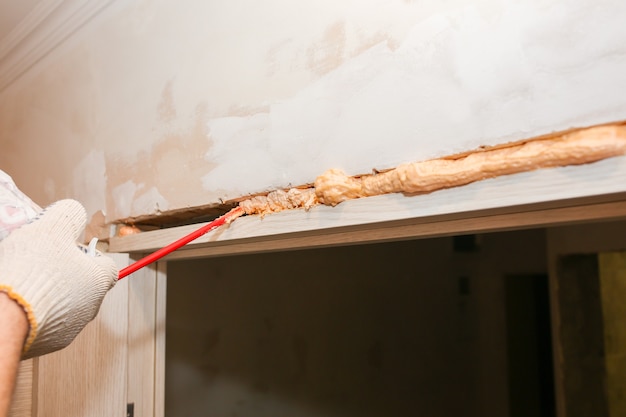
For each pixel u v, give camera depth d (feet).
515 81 2.10
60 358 3.82
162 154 3.86
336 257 8.75
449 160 2.30
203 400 6.84
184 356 6.74
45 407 3.87
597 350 8.46
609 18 1.88
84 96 4.80
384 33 2.54
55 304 2.25
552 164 2.00
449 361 10.47
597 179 1.89
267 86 3.12
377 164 2.54
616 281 8.48
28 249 2.25
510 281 11.51
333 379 8.43
